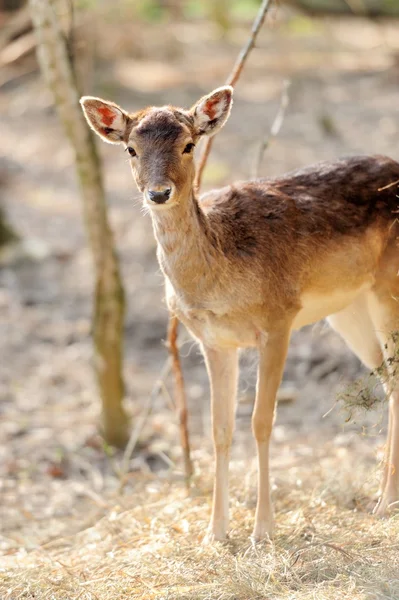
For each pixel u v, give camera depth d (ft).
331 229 28.63
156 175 25.75
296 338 51.67
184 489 34.06
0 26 87.86
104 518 32.91
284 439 40.98
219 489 28.60
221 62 114.73
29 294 60.49
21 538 33.83
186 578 25.17
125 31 115.14
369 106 90.79
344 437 38.73
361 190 29.43
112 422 43.06
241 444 41.37
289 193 28.96
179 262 27.09
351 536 26.45
